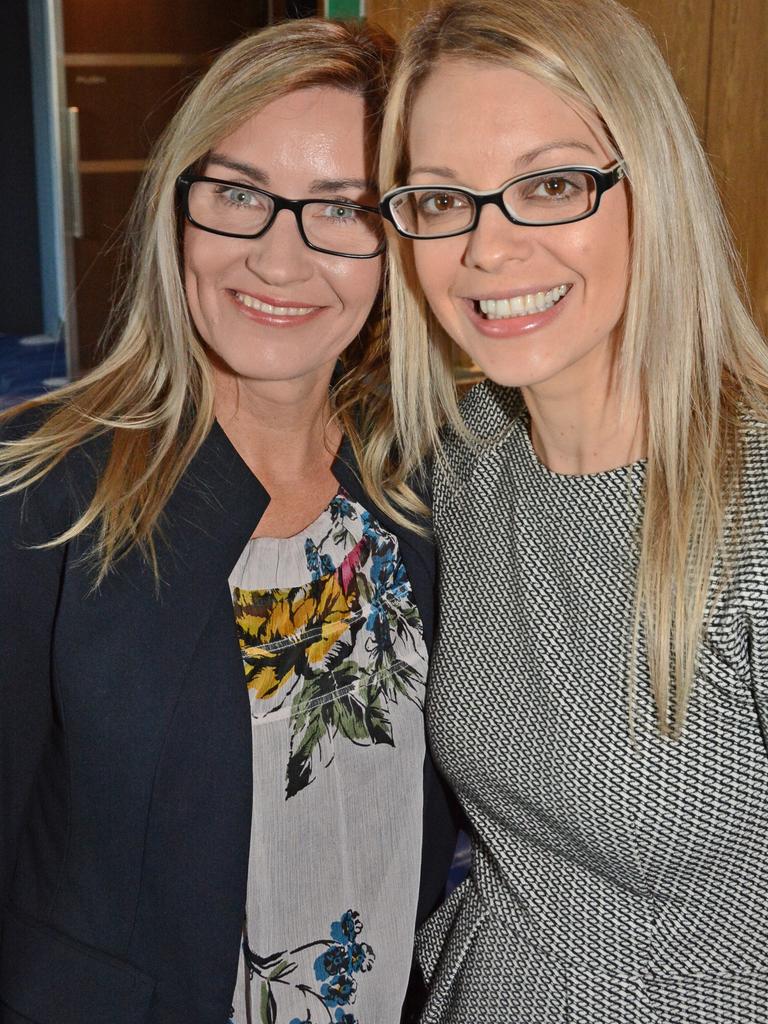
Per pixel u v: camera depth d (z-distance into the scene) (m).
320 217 1.37
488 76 1.21
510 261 1.23
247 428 1.46
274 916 1.44
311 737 1.44
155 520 1.36
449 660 1.40
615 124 1.19
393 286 1.48
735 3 3.06
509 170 1.21
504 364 1.29
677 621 1.19
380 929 1.53
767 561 1.15
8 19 6.69
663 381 1.24
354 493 1.52
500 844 1.38
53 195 6.99
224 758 1.36
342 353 1.63
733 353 1.30
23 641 1.34
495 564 1.39
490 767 1.36
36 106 6.94
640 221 1.22
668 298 1.23
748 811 1.21
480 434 1.50
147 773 1.33
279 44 1.33
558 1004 1.30
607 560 1.29
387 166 1.31
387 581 1.51
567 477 1.34
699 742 1.21
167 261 1.39
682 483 1.22
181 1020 1.38
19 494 1.34
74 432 1.38
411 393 1.52
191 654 1.35
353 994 1.52
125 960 1.37
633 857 1.26
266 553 1.44
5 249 7.14
